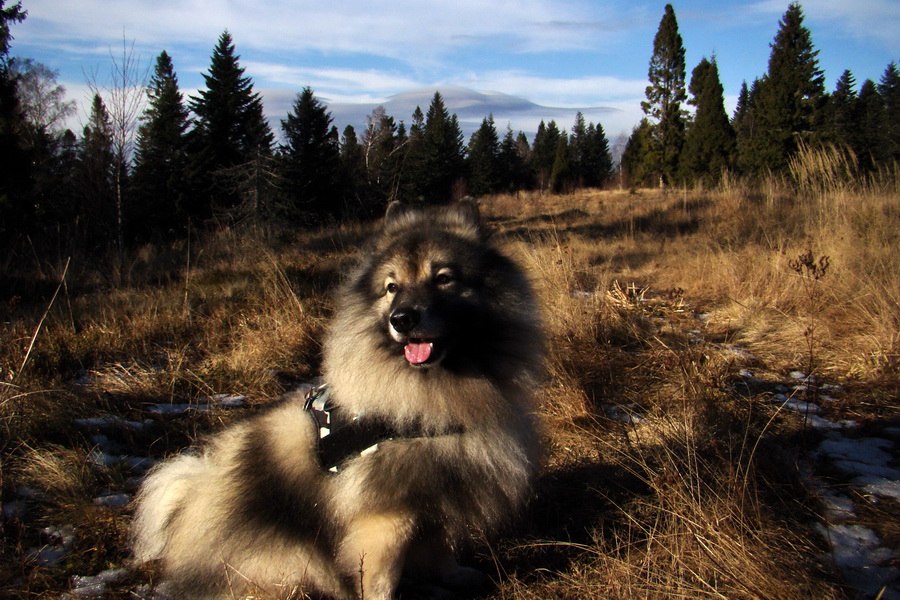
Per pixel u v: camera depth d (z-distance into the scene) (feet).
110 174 54.95
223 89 114.73
